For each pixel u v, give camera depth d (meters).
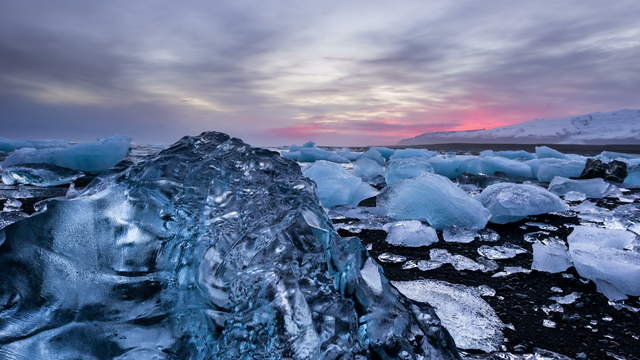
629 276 1.58
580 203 3.73
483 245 2.29
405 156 8.66
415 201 2.83
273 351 0.77
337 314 0.83
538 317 1.40
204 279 0.95
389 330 0.85
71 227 0.96
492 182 4.95
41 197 3.32
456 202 2.69
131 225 1.02
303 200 1.10
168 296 0.98
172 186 1.10
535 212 2.86
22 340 0.78
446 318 1.36
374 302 0.89
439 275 1.82
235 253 0.95
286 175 1.22
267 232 0.98
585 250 1.81
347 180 3.61
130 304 0.94
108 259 0.97
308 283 0.86
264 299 0.83
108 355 0.82
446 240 2.40
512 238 2.50
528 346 1.20
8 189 3.70
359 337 0.83
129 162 1.26
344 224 2.82
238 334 0.82
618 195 4.18
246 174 1.19
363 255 0.96
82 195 1.18
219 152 1.25
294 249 0.91
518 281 1.75
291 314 0.80
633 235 2.02
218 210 1.08
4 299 0.80
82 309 0.88
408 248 2.24
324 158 8.83
